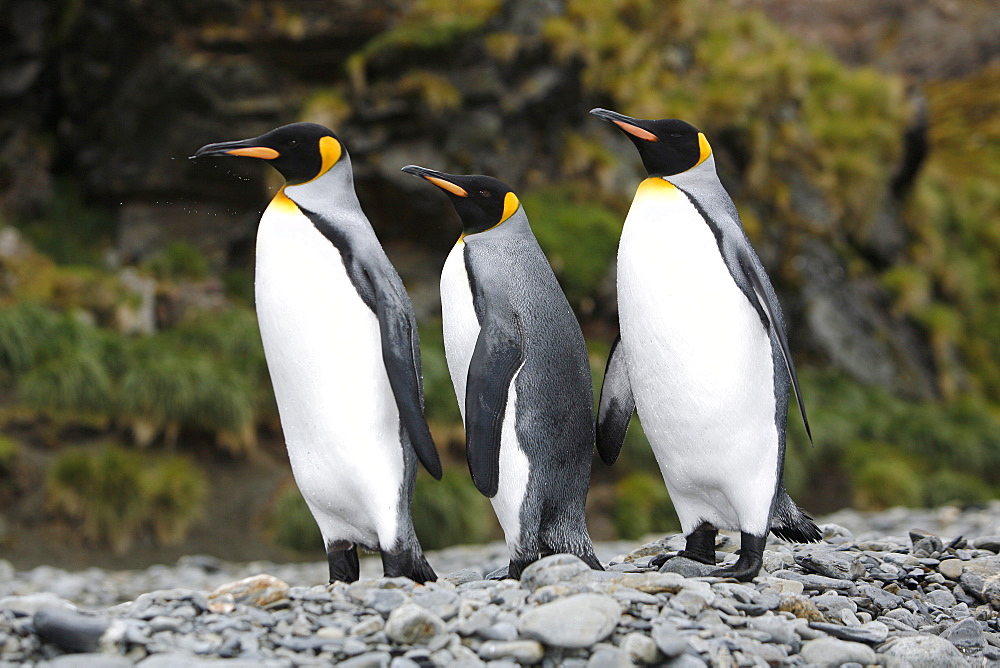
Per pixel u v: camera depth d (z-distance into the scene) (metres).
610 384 7.99
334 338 6.89
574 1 28.16
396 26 25.58
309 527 17.62
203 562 15.81
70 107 27.28
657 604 6.26
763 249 27.94
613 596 6.16
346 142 24.47
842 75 33.31
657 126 7.34
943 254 32.91
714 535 7.84
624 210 26.55
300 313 6.92
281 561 17.30
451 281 7.14
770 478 7.20
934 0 62.97
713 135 28.80
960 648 6.77
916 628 7.06
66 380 19.05
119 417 19.19
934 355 29.66
